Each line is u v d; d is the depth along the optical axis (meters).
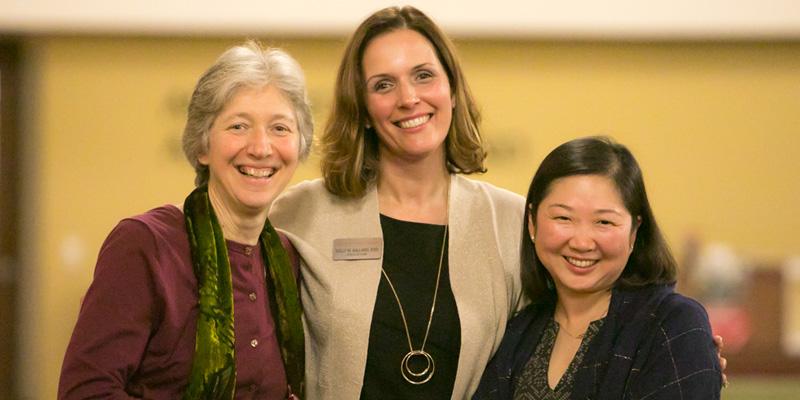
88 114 8.94
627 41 8.99
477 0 8.66
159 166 8.97
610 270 2.92
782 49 9.04
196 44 8.91
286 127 2.84
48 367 8.96
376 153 3.38
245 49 2.87
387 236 3.30
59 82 8.92
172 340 2.67
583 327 3.01
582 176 2.90
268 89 2.82
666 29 8.75
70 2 8.62
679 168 9.15
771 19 8.73
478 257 3.29
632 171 2.94
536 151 9.09
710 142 9.14
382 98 3.18
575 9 8.72
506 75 9.05
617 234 2.88
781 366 8.99
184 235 2.80
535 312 3.21
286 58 2.91
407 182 3.35
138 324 2.61
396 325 3.20
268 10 8.63
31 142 8.95
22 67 8.92
